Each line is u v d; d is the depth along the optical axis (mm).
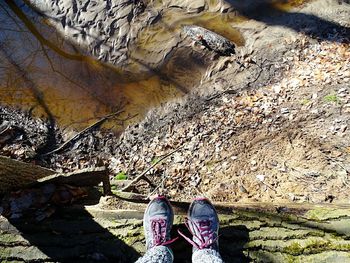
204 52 2582
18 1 2963
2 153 2125
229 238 1032
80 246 1025
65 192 1144
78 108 2426
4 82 2535
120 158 2174
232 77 2445
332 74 2229
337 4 2707
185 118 2295
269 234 1033
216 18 2775
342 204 1243
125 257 1006
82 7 2838
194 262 952
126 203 1138
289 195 1681
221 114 2232
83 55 2693
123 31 2736
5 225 1065
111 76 2588
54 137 2293
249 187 1782
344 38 2461
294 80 2281
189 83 2486
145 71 2584
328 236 1020
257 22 2709
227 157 1973
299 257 984
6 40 2760
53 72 2604
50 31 2811
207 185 1869
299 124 1997
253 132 2055
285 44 2523
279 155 1885
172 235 1062
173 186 1915
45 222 1075
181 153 2086
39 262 1007
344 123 1917
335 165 1742
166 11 2816
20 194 1121
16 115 2361
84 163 2166
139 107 2414
